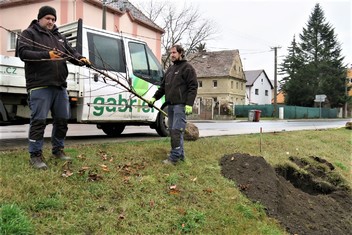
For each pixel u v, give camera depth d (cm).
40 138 471
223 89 5494
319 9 6366
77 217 373
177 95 574
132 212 408
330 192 744
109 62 776
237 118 4197
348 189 758
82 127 1266
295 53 6425
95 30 763
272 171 636
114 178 475
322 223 568
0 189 384
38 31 463
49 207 378
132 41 836
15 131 1082
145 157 596
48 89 472
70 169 477
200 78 5622
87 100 731
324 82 5906
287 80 6275
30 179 420
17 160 487
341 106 6322
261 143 894
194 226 413
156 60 895
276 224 491
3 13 2156
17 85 609
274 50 4384
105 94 762
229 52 5775
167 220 412
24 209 362
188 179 533
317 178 773
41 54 444
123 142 722
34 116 467
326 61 6106
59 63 476
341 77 6103
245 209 489
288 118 4681
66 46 502
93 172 476
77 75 708
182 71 573
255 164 628
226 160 646
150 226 394
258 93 6869
